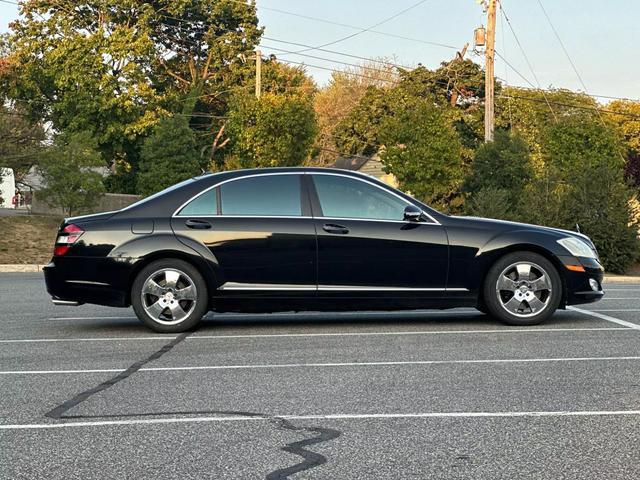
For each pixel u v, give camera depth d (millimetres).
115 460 4680
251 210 9453
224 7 58312
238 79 58875
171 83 60688
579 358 7602
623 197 24078
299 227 9344
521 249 9562
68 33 51625
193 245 9281
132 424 5449
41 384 6707
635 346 8227
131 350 8273
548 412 5664
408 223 9445
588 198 24203
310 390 6375
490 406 5832
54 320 10688
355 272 9328
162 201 9531
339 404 5922
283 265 9312
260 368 7262
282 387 6488
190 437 5133
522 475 4359
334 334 9164
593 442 4961
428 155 32719
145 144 45531
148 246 9289
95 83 50188
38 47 51406
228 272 9297
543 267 9531
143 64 52750
